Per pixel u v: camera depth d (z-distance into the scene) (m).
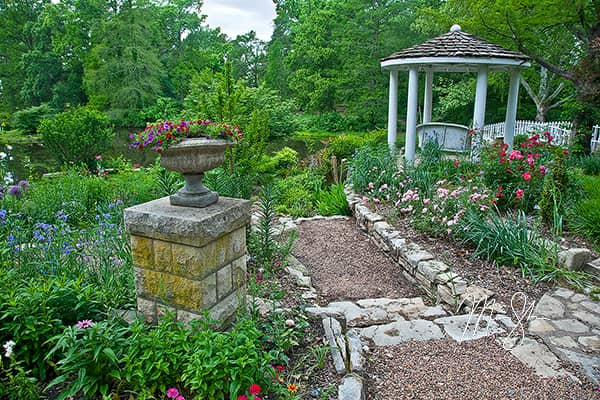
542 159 5.76
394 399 2.21
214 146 2.34
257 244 4.25
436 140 7.23
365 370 2.42
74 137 10.94
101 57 25.53
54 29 29.08
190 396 1.99
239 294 2.65
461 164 6.39
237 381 1.92
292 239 4.51
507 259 3.91
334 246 5.35
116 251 3.31
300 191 7.87
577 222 4.60
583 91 8.70
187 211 2.37
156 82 26.83
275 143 14.61
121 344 2.04
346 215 6.93
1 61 31.11
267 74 31.11
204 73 10.81
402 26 21.62
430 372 2.43
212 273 2.40
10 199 5.42
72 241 3.47
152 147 2.25
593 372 2.42
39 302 2.27
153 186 6.57
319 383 2.21
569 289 3.50
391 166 6.71
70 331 1.97
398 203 5.52
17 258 3.14
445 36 7.54
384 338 2.81
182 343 2.10
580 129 10.09
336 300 3.82
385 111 23.27
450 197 4.72
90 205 6.26
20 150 16.83
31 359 2.19
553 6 8.34
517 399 2.20
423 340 2.78
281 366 2.32
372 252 5.13
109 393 2.02
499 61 6.50
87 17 27.97
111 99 25.84
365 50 22.73
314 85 25.56
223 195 4.28
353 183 7.25
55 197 5.84
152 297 2.49
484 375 2.40
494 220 4.14
